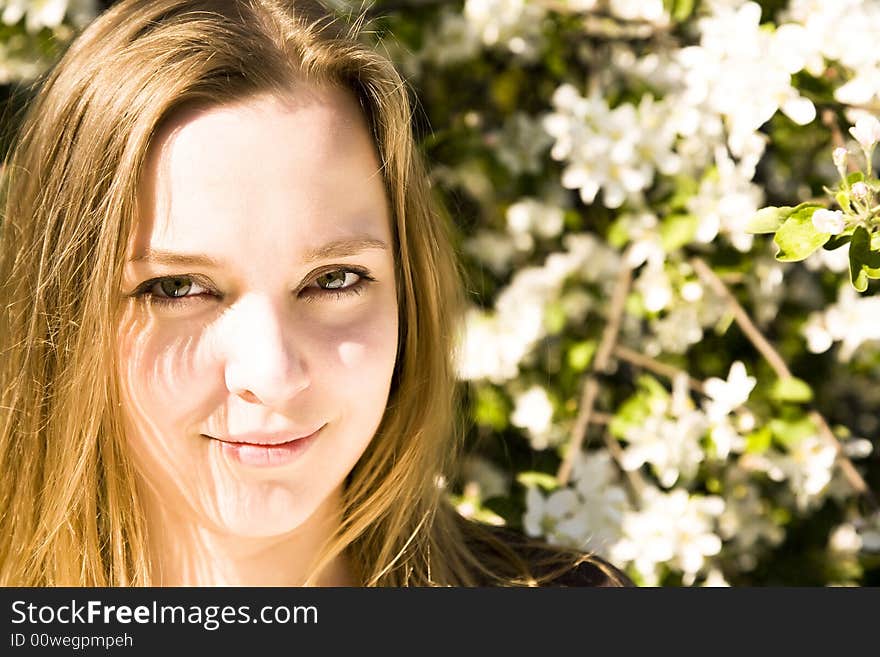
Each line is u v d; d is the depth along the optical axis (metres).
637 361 1.92
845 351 1.96
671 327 1.95
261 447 1.11
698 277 1.93
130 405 1.13
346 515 1.35
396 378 1.36
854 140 1.57
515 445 2.11
